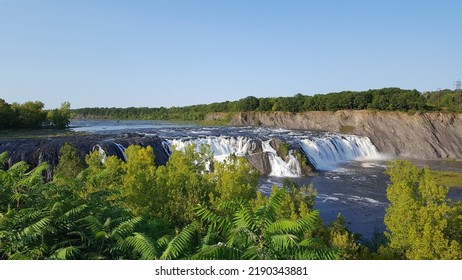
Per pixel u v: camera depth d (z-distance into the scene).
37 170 13.43
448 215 19.64
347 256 16.91
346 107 108.56
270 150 58.81
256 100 133.00
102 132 75.00
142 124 125.62
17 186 12.81
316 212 7.14
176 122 139.25
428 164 70.00
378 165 64.88
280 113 116.56
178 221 18.48
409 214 17.11
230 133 78.62
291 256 6.85
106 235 10.34
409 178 28.08
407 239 17.42
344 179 51.19
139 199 18.75
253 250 6.60
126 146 50.50
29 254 9.48
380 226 30.88
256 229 7.10
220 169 23.64
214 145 60.66
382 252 17.64
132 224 10.77
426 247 15.53
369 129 94.88
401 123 92.38
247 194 20.44
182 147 56.75
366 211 35.12
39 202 12.07
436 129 89.62
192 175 21.30
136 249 9.27
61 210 11.23
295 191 21.88
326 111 108.31
